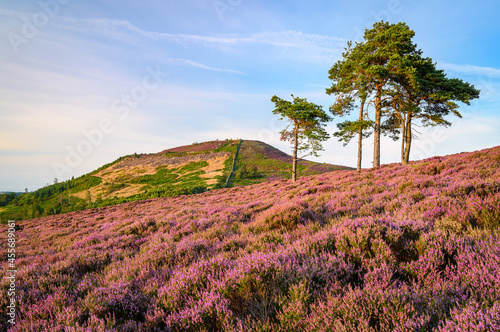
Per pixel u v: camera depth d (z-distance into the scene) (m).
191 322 2.62
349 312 2.24
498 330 1.64
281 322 2.33
